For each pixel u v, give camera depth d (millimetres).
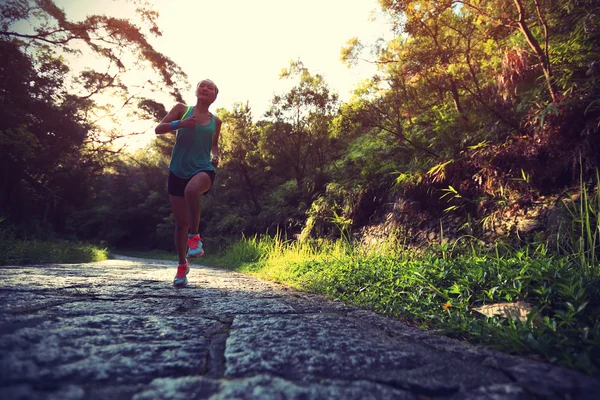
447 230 5348
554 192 4328
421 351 1414
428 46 5980
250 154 15695
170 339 1419
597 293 1844
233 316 1950
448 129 6125
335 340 1491
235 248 10016
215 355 1265
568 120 4242
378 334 1671
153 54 17594
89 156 21062
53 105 17469
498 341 1536
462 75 5746
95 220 39500
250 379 1021
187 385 965
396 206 6617
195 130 3127
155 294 2645
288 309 2240
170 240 29391
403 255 4613
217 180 18859
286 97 12945
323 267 4484
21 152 14414
